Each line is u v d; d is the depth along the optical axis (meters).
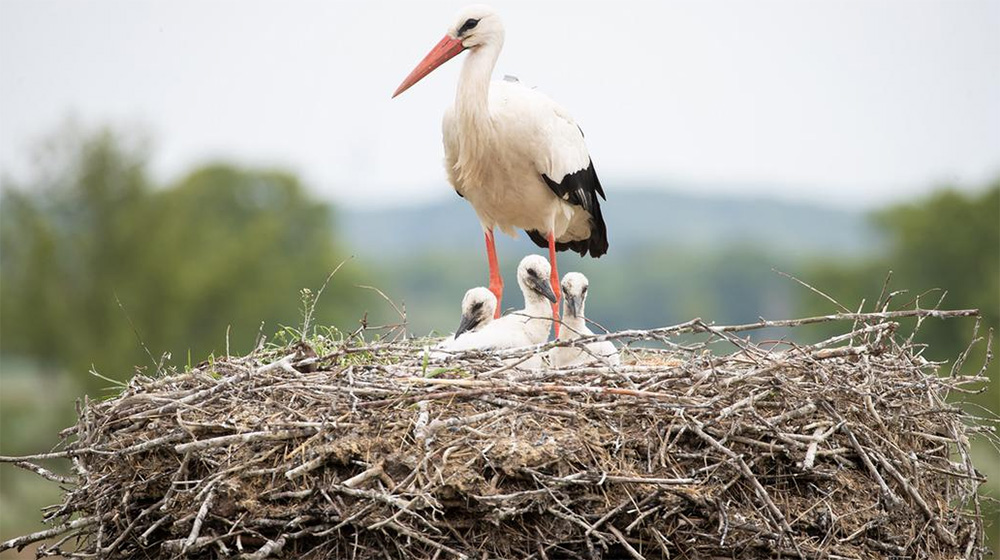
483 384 10.09
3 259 48.31
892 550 9.91
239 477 9.40
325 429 9.48
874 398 10.34
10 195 48.25
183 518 9.33
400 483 9.24
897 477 9.90
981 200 53.25
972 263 52.62
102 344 45.91
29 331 46.22
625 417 9.87
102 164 49.16
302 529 9.35
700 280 88.69
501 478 9.38
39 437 43.56
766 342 11.14
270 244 51.38
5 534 29.78
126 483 9.93
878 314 10.30
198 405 9.98
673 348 12.08
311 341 12.66
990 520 12.19
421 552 9.34
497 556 9.35
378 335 13.95
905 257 53.53
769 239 138.88
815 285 54.25
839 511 9.85
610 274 91.94
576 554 9.39
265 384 10.29
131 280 47.44
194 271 47.28
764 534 9.42
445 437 9.51
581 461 9.45
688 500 9.48
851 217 174.62
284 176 56.00
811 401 9.95
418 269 93.88
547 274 14.29
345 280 51.38
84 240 48.41
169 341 46.06
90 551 10.23
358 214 148.75
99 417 10.36
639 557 9.19
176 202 51.97
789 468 9.88
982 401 29.20
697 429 9.56
